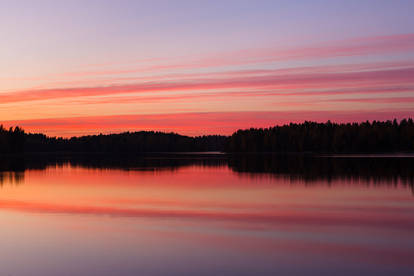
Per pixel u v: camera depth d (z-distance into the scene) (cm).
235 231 1655
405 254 1313
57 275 1132
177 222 1847
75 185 3559
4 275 1133
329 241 1487
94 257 1288
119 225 1773
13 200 2598
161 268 1181
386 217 1964
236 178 4122
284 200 2552
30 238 1533
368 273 1136
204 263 1223
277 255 1302
